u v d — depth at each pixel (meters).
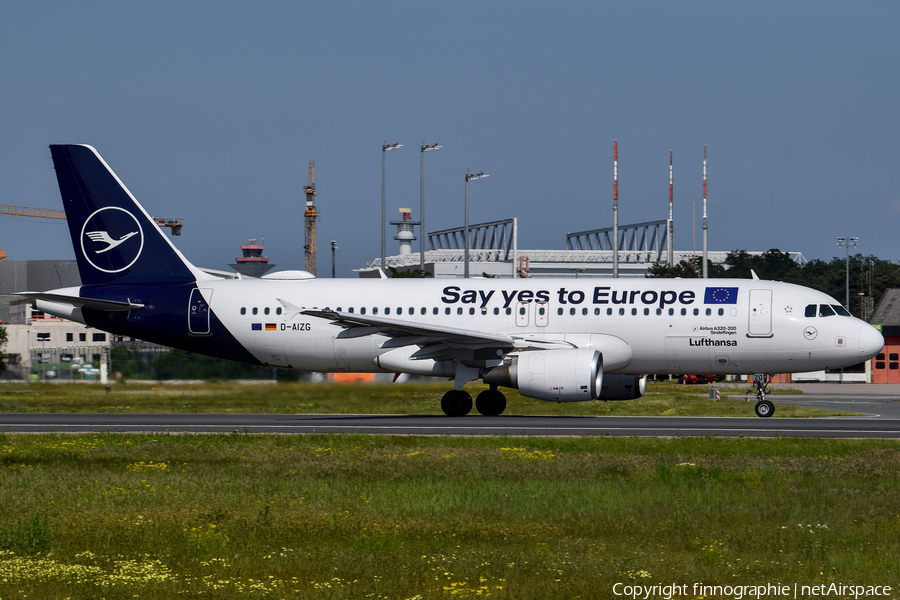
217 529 54.50
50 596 40.78
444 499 63.81
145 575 44.09
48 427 116.00
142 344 196.12
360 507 61.38
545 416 134.38
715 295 129.12
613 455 86.25
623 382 137.38
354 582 43.41
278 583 43.06
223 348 142.12
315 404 154.12
